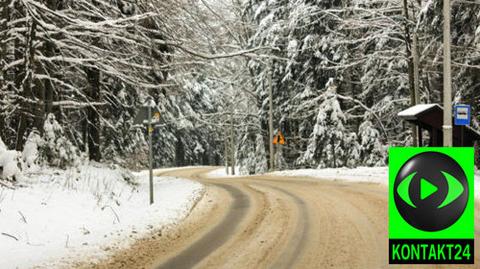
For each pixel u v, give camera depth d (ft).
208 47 54.39
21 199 31.83
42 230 28.22
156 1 46.75
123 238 28.71
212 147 247.09
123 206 39.73
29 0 36.22
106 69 47.09
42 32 41.98
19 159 37.29
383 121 102.58
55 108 52.65
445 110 44.37
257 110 134.51
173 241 28.37
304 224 31.71
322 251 24.21
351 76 104.17
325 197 45.11
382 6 87.76
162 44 50.47
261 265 22.16
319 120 95.91
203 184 65.98
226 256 24.11
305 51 99.09
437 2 63.10
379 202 39.99
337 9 92.99
